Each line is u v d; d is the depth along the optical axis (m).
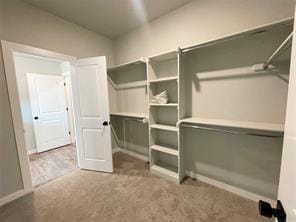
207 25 1.89
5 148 1.85
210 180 2.11
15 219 1.59
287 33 1.42
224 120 1.86
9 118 1.87
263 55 1.55
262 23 1.54
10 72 1.85
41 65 3.77
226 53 1.78
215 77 1.90
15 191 1.92
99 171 2.57
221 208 1.66
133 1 1.99
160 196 1.88
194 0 1.97
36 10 2.08
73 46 2.54
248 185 1.80
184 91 2.11
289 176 0.45
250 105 1.69
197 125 2.08
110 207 1.72
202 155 2.13
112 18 2.41
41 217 1.61
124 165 2.77
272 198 1.65
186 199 1.82
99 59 2.36
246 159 1.78
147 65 2.29
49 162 3.03
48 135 3.83
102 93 2.42
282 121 1.52
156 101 2.33
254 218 1.52
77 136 2.66
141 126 2.98
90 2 2.01
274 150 1.60
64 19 2.41
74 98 2.59
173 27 2.22
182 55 2.01
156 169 2.42
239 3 1.65
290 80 0.48
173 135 2.46
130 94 3.03
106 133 2.46
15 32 1.89
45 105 3.77
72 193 1.99
